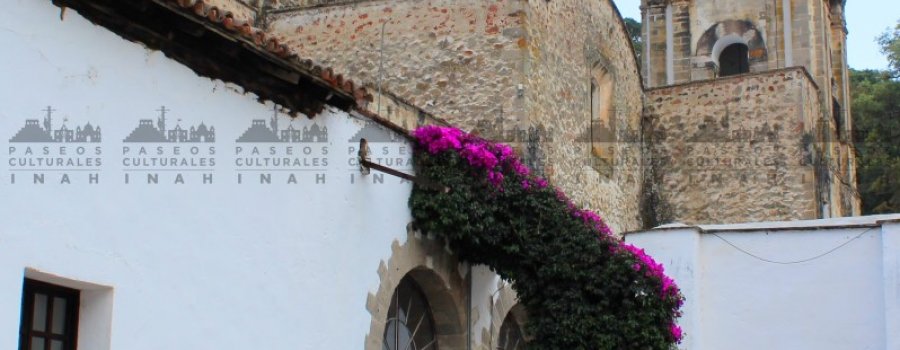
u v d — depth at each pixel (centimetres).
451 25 1680
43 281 835
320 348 1100
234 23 963
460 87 1653
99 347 856
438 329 1386
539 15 1706
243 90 1036
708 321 1645
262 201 1042
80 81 857
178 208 941
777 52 3238
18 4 807
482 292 1442
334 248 1134
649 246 1680
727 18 3331
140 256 895
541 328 1299
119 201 882
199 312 952
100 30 880
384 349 1283
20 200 793
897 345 1499
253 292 1017
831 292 1580
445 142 1280
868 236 1571
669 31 3419
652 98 2402
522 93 1617
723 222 2316
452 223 1267
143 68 922
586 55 1933
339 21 1753
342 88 1116
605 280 1279
